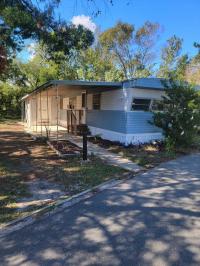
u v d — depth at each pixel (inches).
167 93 435.8
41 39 446.6
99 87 514.6
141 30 1391.5
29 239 153.7
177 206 201.9
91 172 297.7
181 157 393.4
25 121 1023.0
